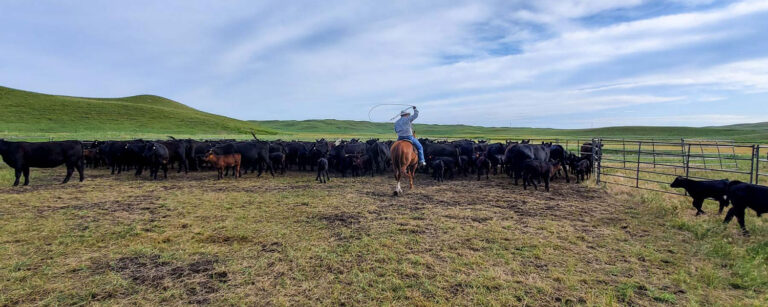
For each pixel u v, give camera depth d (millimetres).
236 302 3719
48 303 3693
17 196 9188
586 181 12422
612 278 4309
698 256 5000
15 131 52406
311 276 4348
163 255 4996
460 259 4879
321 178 13438
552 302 3752
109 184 11422
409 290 3990
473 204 8555
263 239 5746
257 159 14031
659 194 9438
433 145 14969
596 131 116688
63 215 7227
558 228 6391
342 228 6355
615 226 6543
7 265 4590
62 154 11227
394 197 9406
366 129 156375
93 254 5047
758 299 3785
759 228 6098
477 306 3658
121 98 120812
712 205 8031
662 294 3881
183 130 69875
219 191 10234
